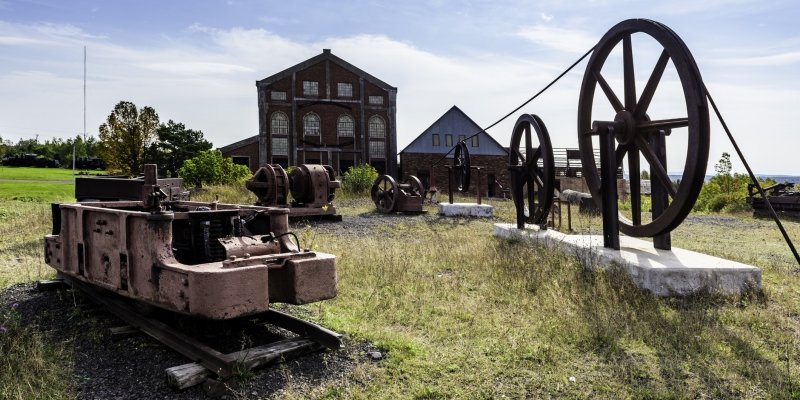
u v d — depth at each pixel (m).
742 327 5.59
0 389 3.81
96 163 65.00
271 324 5.46
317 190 15.59
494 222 15.90
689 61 6.93
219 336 5.02
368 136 40.34
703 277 6.68
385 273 7.72
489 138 41.78
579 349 4.91
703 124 6.82
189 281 4.00
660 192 8.25
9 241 10.62
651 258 7.45
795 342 5.13
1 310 5.60
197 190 24.08
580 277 7.43
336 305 6.26
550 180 11.12
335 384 4.10
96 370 4.32
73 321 5.49
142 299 4.56
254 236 5.06
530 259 8.62
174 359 4.48
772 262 9.43
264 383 4.07
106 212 5.00
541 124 11.33
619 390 4.09
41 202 18.91
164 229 4.47
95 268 5.29
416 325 5.63
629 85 8.57
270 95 37.81
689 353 4.78
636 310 6.06
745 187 30.28
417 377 4.29
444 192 37.56
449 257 9.20
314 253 4.85
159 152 45.59
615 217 8.31
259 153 37.38
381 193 18.59
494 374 4.37
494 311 6.11
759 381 4.22
